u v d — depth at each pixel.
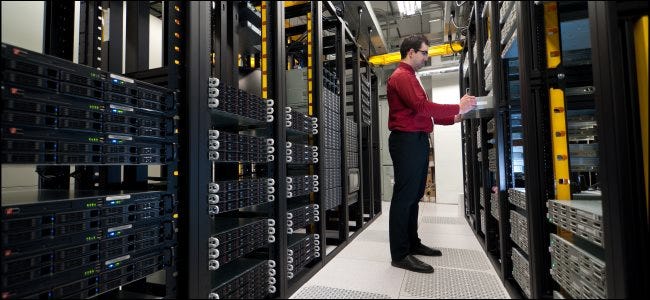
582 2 1.49
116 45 1.78
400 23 6.12
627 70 1.02
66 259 1.07
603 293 1.09
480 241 2.95
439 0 5.11
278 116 1.98
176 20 1.36
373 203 4.65
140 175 1.76
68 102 1.10
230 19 2.16
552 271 1.53
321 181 2.56
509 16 1.81
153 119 1.37
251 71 2.57
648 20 0.98
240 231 1.63
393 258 2.32
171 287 1.33
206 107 1.42
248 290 1.64
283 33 2.09
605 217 1.04
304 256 2.20
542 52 1.55
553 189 1.54
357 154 3.87
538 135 1.55
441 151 6.38
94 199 1.16
